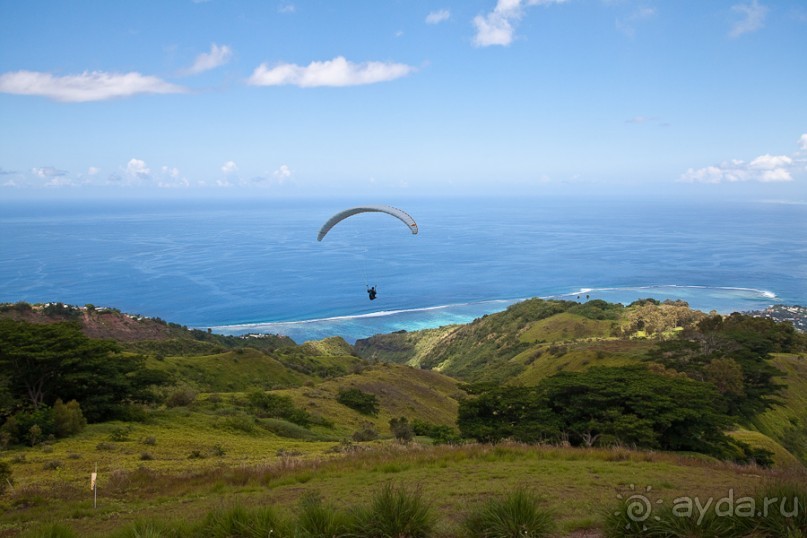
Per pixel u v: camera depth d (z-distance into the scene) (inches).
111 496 717.3
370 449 1096.2
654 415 1391.5
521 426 1489.9
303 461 882.1
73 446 1160.2
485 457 866.8
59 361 1501.0
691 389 1515.7
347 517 370.0
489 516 365.4
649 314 5270.7
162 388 2370.8
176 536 392.5
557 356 3919.8
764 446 1679.4
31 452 1090.1
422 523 362.3
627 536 343.0
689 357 2736.2
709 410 1411.2
